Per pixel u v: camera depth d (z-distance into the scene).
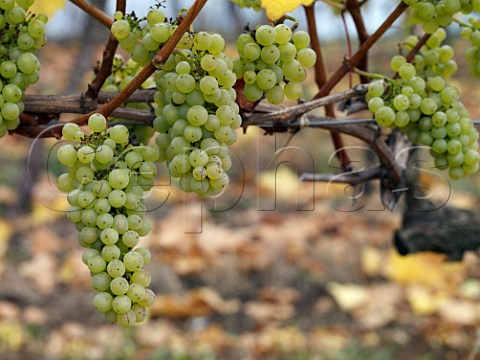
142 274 0.85
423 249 1.60
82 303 4.52
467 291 4.02
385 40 5.29
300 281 4.82
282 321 4.33
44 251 4.82
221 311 4.30
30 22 0.94
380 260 4.90
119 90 1.17
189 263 4.56
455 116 1.14
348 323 4.28
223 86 0.90
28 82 0.98
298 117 1.19
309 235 4.97
